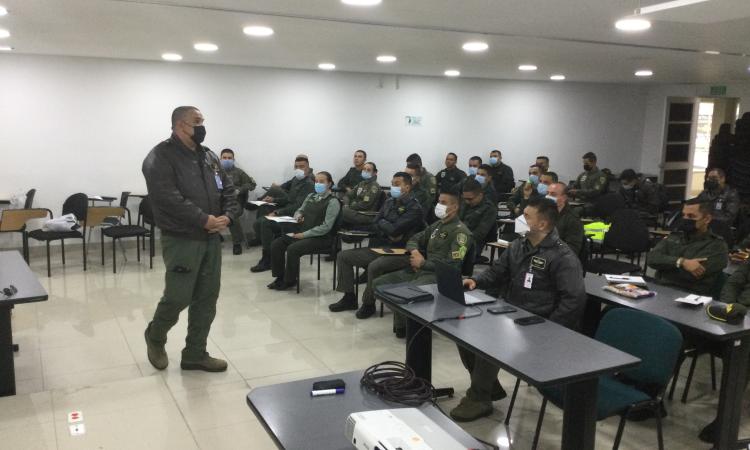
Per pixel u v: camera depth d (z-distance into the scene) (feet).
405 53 20.79
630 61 22.41
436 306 8.89
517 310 8.70
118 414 10.00
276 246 18.35
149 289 18.04
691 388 11.71
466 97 30.94
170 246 11.05
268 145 27.09
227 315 15.85
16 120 22.88
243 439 9.30
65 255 22.85
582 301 9.43
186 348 12.03
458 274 8.94
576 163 34.40
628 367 6.73
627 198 27.66
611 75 28.25
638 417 10.26
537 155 33.27
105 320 15.12
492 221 19.02
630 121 35.45
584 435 7.06
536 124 32.89
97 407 10.23
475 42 17.95
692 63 22.90
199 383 11.41
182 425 9.70
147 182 10.84
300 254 17.97
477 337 7.54
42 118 23.21
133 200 24.81
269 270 21.04
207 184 11.29
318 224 18.51
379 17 14.29
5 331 10.25
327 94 27.86
